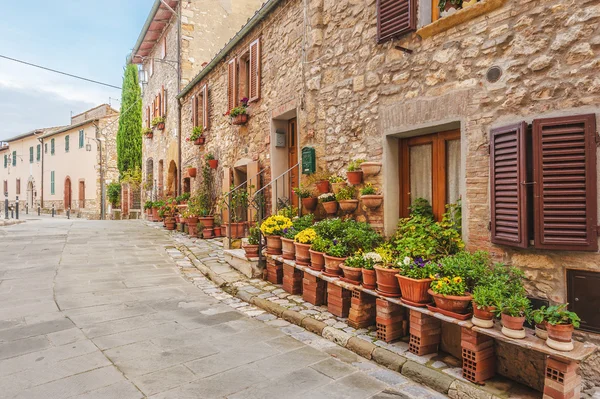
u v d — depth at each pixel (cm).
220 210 982
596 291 267
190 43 1317
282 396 267
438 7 393
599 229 263
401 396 271
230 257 651
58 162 2917
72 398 260
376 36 443
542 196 281
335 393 272
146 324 402
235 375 296
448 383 277
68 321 405
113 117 2517
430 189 416
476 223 339
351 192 479
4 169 3856
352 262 386
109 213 2444
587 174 267
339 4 508
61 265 667
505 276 290
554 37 288
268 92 724
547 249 286
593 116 266
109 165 2506
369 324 384
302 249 471
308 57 562
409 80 405
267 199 732
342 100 503
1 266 656
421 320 318
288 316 422
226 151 943
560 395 238
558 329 237
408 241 372
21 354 327
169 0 1291
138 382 283
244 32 789
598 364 266
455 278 300
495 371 294
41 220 1647
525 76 305
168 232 1122
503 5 320
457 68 355
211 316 431
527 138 296
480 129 335
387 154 433
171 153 1398
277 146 713
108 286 545
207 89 1064
